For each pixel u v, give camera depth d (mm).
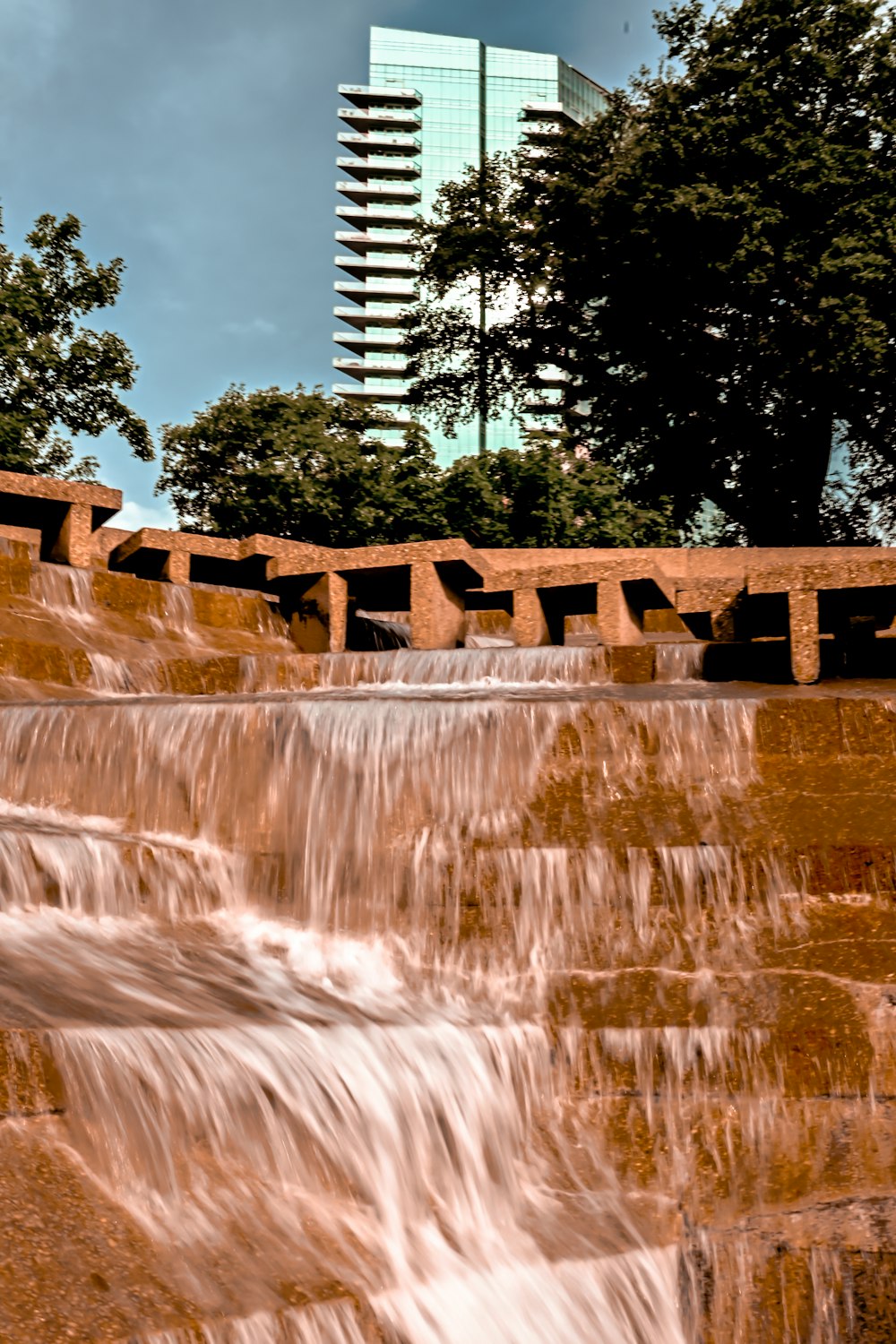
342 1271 6629
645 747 10648
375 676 15141
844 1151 8375
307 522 28406
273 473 28203
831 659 14727
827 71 31656
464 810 10539
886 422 33344
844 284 30062
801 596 13797
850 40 32719
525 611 16719
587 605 17453
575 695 13148
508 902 9812
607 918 9641
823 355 30469
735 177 31672
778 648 14305
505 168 38219
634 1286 7598
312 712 10875
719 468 35656
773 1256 7938
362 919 10117
